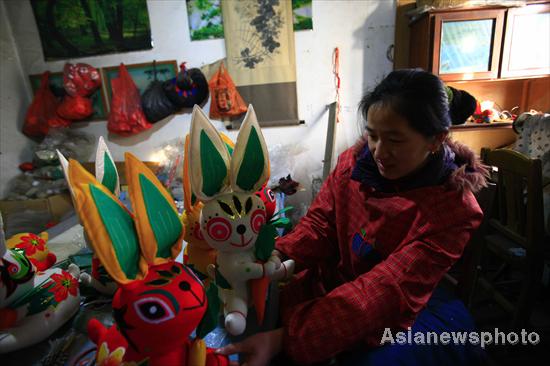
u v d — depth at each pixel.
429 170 0.78
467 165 0.81
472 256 1.08
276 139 2.52
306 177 2.52
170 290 0.49
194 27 2.36
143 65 2.45
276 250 0.93
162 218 0.51
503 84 2.32
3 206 2.27
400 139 0.69
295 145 2.43
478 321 1.77
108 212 0.46
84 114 2.44
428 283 0.72
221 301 0.71
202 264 0.81
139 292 0.48
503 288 1.92
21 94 2.52
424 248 0.73
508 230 1.55
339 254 1.02
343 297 0.68
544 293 1.94
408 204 0.78
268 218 0.83
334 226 0.99
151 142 2.60
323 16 2.28
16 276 0.68
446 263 0.73
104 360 0.50
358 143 0.98
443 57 1.92
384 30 2.26
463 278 1.10
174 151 2.39
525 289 1.45
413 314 0.72
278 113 2.44
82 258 1.11
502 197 1.55
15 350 0.70
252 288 0.69
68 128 2.54
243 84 2.40
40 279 0.76
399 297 0.69
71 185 0.46
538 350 1.57
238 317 0.63
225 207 0.63
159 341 0.48
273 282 0.93
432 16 1.88
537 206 1.34
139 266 0.50
